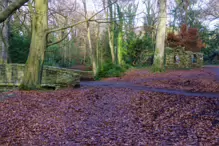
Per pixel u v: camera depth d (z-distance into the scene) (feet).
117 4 67.41
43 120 19.31
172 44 78.74
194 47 81.82
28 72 33.81
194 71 58.34
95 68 65.31
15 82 41.63
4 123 17.89
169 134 16.48
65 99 27.68
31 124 18.12
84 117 21.08
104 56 85.76
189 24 97.19
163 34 58.70
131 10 78.84
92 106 25.23
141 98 27.99
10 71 41.73
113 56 75.20
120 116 21.62
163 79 46.68
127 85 42.29
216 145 13.82
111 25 72.64
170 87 36.60
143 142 14.99
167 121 19.45
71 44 99.60
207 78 43.62
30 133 16.40
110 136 16.25
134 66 82.94
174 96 27.71
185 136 15.88
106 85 43.73
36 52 33.42
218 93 29.12
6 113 20.34
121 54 76.59
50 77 41.86
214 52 100.58
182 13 93.66
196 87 35.01
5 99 25.82
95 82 51.52
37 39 33.22
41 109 22.50
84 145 14.56
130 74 63.05
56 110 22.58
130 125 18.92
